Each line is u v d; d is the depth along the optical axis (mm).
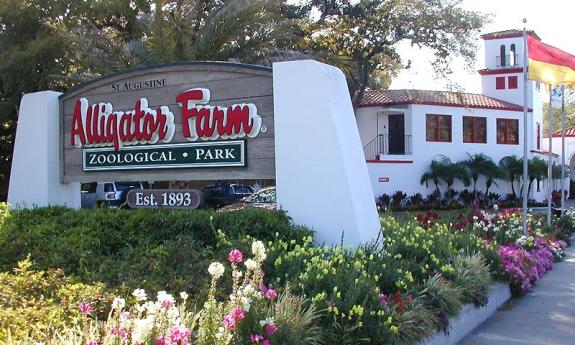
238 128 7922
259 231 7027
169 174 8508
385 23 27828
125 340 3588
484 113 34281
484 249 8961
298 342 4355
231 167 8000
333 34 28125
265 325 4160
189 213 7531
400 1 27203
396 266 6527
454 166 31953
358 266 5844
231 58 16422
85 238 6996
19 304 4652
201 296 5109
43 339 3832
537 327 7367
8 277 5340
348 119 7629
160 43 16688
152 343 3469
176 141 8461
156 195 8375
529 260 10273
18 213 8664
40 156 9602
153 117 8617
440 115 33062
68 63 21281
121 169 8953
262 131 7801
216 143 8109
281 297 4883
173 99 8531
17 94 21438
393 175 31547
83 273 5996
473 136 34000
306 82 7410
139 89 8820
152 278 5676
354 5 27859
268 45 17594
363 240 7125
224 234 6781
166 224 7398
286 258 6020
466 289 7113
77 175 9430
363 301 5121
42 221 8219
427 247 7492
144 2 21734
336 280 5371
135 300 4770
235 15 16250
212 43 16484
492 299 8180
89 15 21500
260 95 7840
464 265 7637
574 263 12633
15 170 9891
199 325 4273
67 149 9578
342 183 7152
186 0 16891
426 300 6211
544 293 9484
